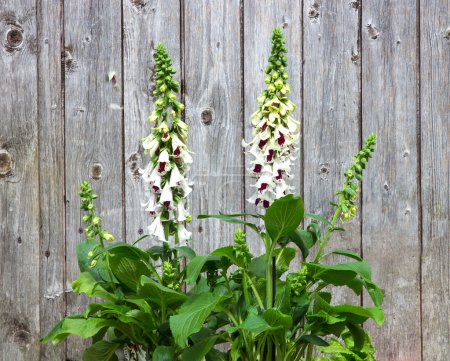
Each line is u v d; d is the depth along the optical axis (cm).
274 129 108
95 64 154
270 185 107
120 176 154
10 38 152
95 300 153
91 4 153
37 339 152
